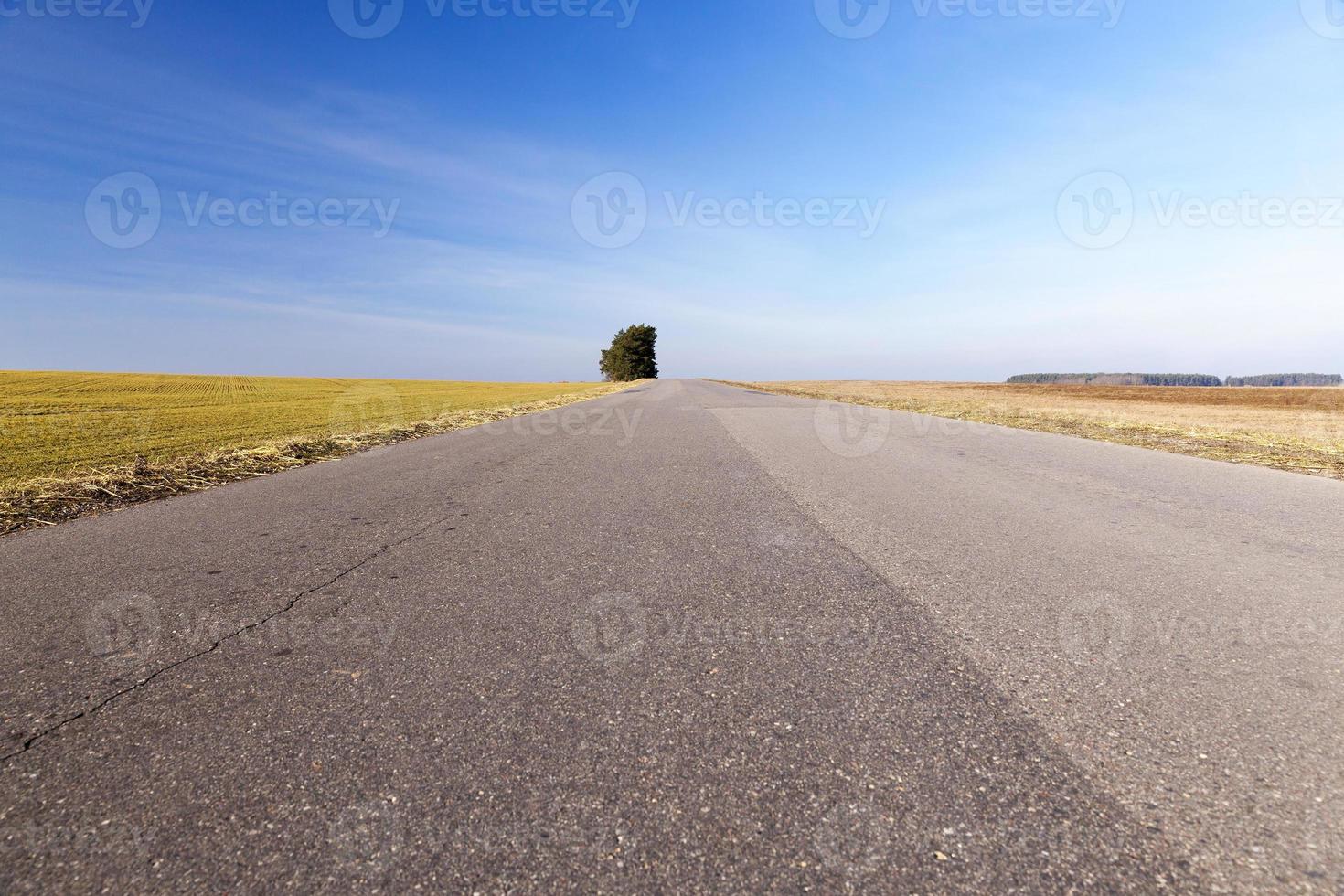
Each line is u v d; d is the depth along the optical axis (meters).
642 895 1.24
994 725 1.81
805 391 37.59
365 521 4.44
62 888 1.29
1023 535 3.94
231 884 1.29
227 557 3.59
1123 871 1.29
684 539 3.90
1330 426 13.46
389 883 1.28
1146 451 7.99
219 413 19.41
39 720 1.90
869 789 1.54
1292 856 1.32
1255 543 3.71
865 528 4.16
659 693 2.02
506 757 1.69
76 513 4.79
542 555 3.59
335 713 1.92
